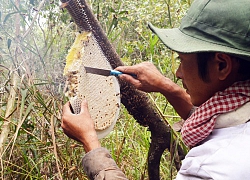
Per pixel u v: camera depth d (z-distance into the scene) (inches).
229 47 31.2
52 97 60.5
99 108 48.1
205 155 32.6
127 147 74.0
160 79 50.7
